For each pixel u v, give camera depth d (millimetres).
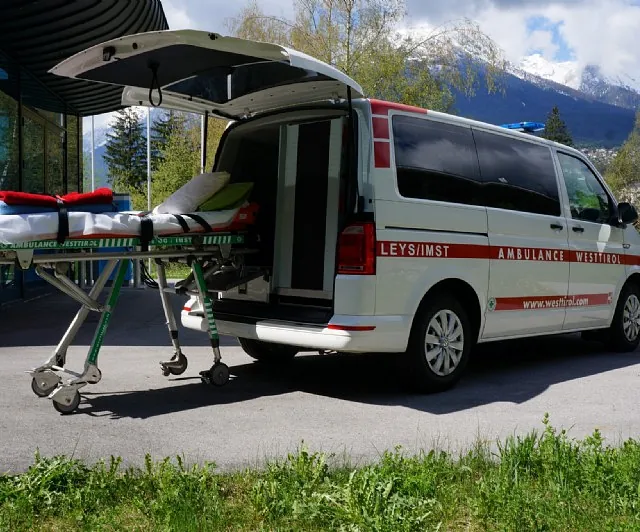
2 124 12586
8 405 5648
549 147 7656
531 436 4434
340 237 5684
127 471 3867
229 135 6961
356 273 5605
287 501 3449
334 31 24531
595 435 4289
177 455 4145
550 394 6328
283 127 6367
